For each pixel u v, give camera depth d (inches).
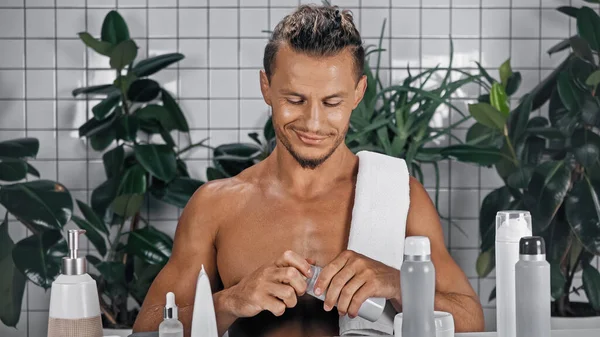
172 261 54.4
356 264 43.6
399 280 43.9
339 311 43.0
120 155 102.5
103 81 112.7
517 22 112.1
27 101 112.7
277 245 52.7
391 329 48.6
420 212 54.1
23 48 112.3
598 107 92.3
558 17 111.9
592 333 49.4
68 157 113.0
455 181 113.0
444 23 112.2
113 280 95.6
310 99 47.5
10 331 111.2
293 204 53.7
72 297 43.9
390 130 105.0
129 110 111.4
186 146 113.3
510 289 44.2
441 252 53.2
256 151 105.1
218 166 106.7
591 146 90.4
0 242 96.7
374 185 52.6
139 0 112.3
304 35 47.0
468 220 113.0
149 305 52.6
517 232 44.2
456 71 110.0
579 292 109.3
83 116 113.0
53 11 112.1
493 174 112.7
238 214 54.1
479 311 50.8
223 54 112.7
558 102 100.8
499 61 112.6
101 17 112.3
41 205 89.8
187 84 112.8
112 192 101.0
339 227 53.0
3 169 92.3
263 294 43.5
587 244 88.7
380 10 112.1
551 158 100.0
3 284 95.6
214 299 45.4
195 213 54.7
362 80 50.1
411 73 112.5
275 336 50.3
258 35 112.6
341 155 54.2
